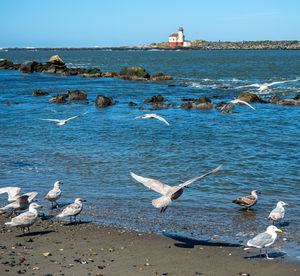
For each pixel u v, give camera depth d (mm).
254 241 10633
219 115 38688
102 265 10398
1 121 36219
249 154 23406
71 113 41469
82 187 17719
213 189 17391
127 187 17703
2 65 119438
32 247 11656
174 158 22609
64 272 9875
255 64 126438
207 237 12508
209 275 9906
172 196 8977
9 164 21406
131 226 13430
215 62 145625
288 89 58125
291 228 13203
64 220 14188
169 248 11625
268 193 16859
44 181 18562
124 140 27672
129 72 85562
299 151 24047
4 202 16266
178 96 54031
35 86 69938
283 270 10219
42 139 28125
